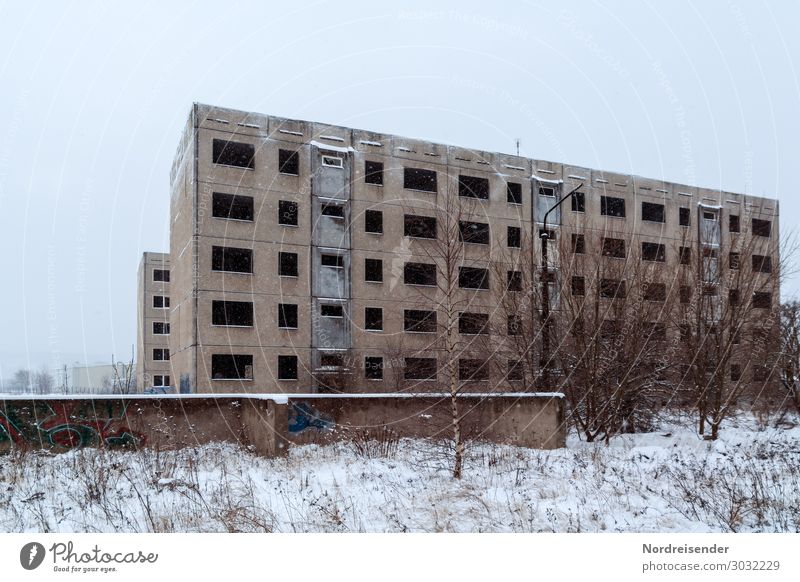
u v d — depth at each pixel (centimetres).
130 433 1412
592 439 1711
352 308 3319
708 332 1889
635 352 1781
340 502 916
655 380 1869
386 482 1063
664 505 921
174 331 3484
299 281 3222
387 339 3362
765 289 2020
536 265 2117
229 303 3111
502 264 2367
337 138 3394
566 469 1223
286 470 1171
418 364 3303
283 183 3231
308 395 1473
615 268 1877
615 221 3753
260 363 3086
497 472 1168
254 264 3125
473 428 1545
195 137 3056
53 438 1351
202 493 963
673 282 1983
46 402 1355
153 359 4700
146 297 4728
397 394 1573
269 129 3228
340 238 3334
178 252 3434
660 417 2014
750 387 2227
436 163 3550
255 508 863
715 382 1856
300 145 3294
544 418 1550
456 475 1122
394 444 1452
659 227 3834
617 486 1050
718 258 1986
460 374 2438
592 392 1722
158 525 789
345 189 3372
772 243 2216
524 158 3712
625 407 1817
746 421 2177
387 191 3453
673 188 3925
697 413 2016
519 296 2159
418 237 3441
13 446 1319
